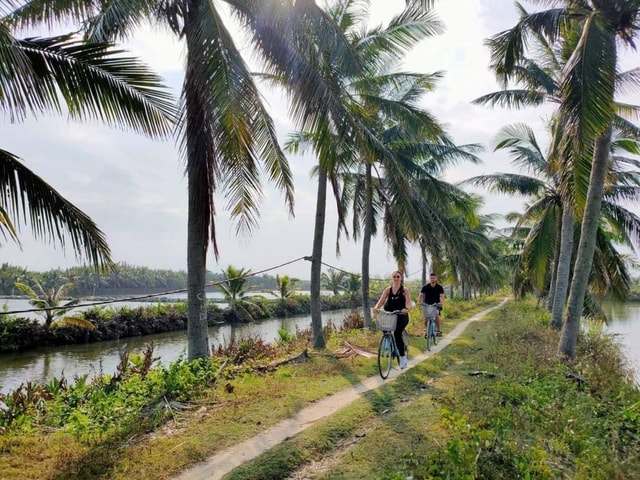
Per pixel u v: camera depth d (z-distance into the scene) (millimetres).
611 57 8922
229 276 38094
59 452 4945
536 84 15148
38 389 8547
